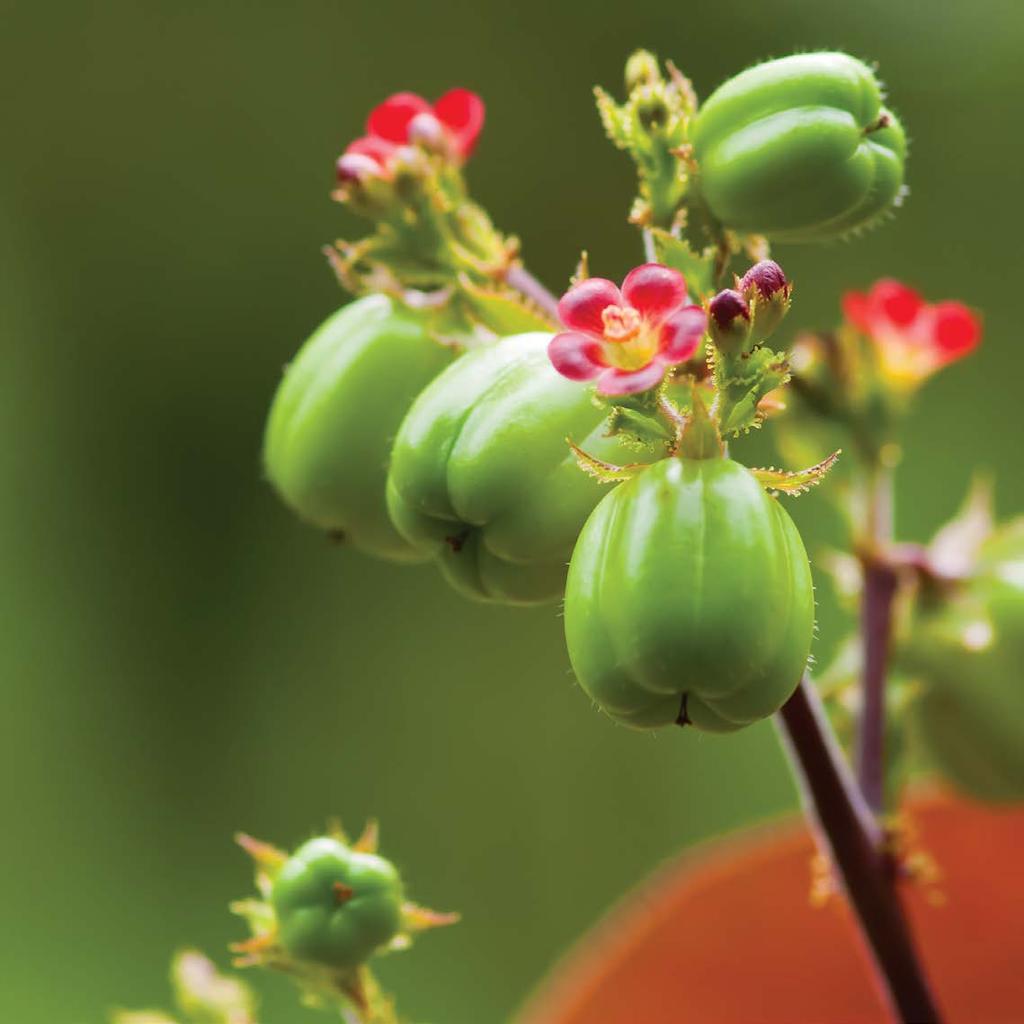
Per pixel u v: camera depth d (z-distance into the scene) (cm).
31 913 71
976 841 35
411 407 32
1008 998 34
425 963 68
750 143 31
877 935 32
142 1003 70
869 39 78
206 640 78
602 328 29
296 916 32
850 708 34
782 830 34
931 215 75
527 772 73
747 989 34
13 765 74
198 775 76
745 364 30
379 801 74
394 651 76
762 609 29
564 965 34
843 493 34
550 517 30
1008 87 76
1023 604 34
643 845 70
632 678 29
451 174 32
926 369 34
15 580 77
